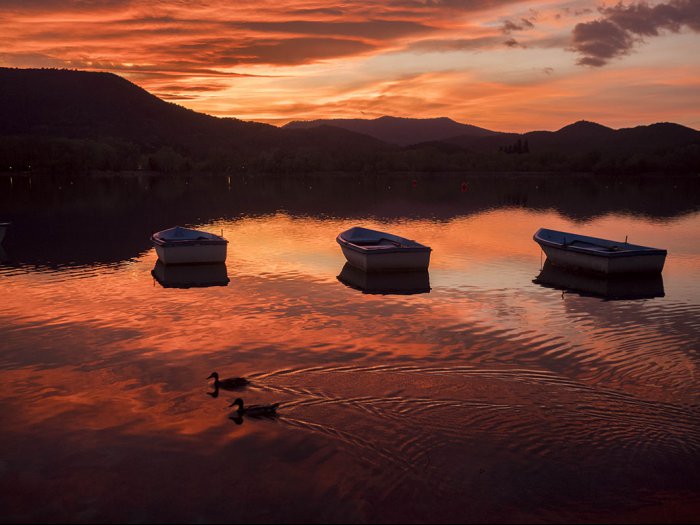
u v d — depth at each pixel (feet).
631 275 86.28
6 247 116.57
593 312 66.64
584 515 29.30
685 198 268.62
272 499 30.76
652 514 29.35
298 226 155.74
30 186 371.97
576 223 167.43
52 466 33.71
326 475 32.73
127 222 165.27
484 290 77.97
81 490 31.50
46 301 71.41
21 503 30.40
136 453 35.06
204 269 92.99
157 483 32.12
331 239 128.88
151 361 50.19
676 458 34.19
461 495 30.89
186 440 36.47
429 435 36.86
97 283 82.17
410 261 88.74
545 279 85.10
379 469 33.24
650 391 43.42
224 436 36.86
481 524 28.71
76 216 182.60
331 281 83.66
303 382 45.19
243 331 59.00
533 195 292.61
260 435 36.91
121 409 40.81
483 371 47.34
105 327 60.34
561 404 41.04
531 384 44.55
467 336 57.16
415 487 31.60
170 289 78.43
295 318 63.93
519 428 37.63
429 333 58.08
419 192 319.27
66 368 48.62
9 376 46.88
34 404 41.68
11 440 36.58
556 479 32.22
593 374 46.83
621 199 264.11
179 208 214.07
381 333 58.13
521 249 114.01
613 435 36.81
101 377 46.62
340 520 29.09
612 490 31.24
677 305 69.92
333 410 40.22
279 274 88.94
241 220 171.73
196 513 29.68
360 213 195.72
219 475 32.81
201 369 48.24
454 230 147.43
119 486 31.86
